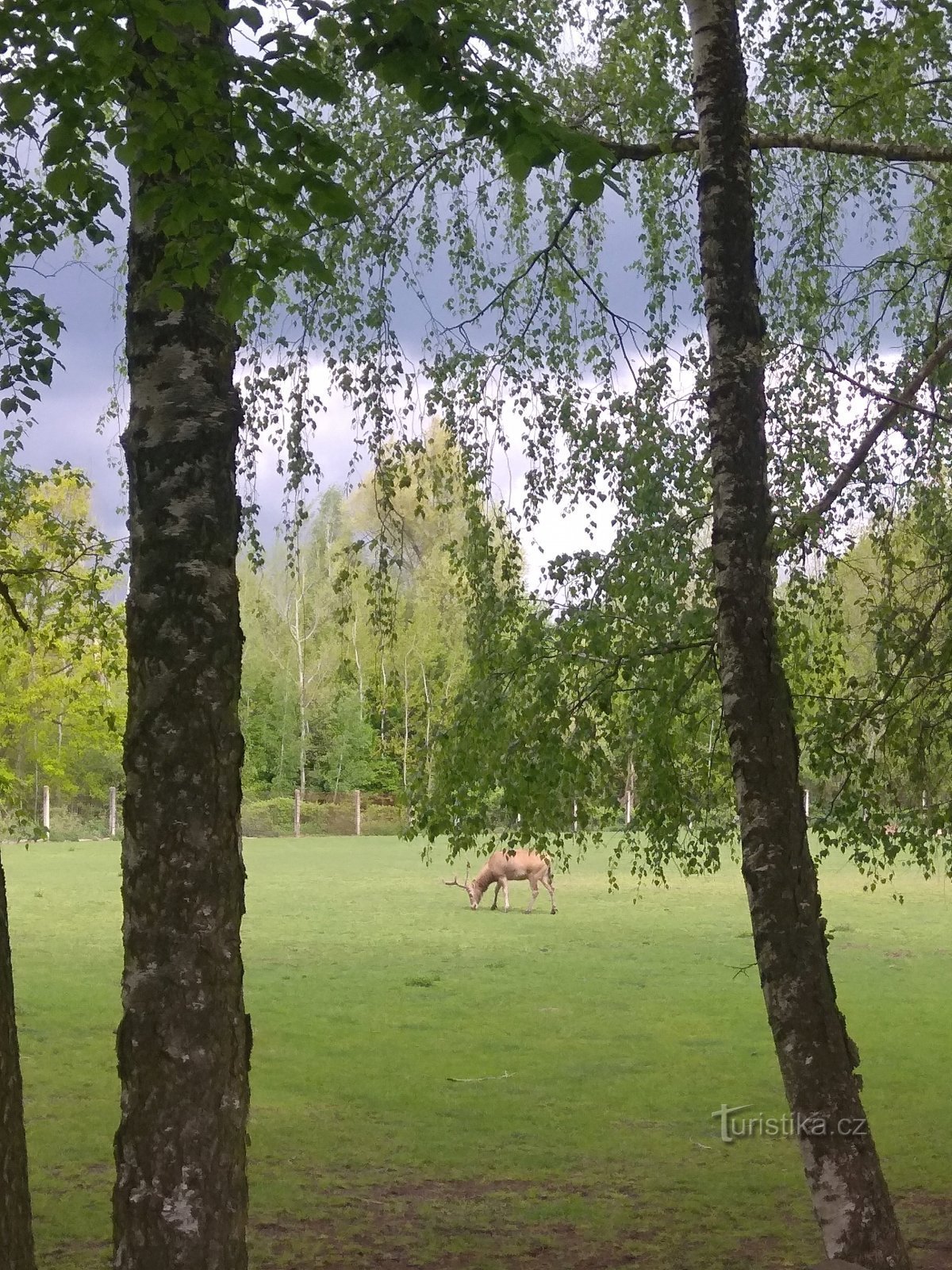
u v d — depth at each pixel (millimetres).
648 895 32438
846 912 28203
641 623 8211
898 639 8016
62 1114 11328
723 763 8898
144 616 5008
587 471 8195
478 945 22812
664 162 8734
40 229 7383
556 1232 8609
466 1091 12422
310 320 8398
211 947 4891
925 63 8359
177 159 4680
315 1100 12070
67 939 22719
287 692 50312
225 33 5078
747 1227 8719
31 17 4527
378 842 49281
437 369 8391
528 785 8352
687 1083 12773
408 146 8703
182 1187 4758
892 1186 9570
